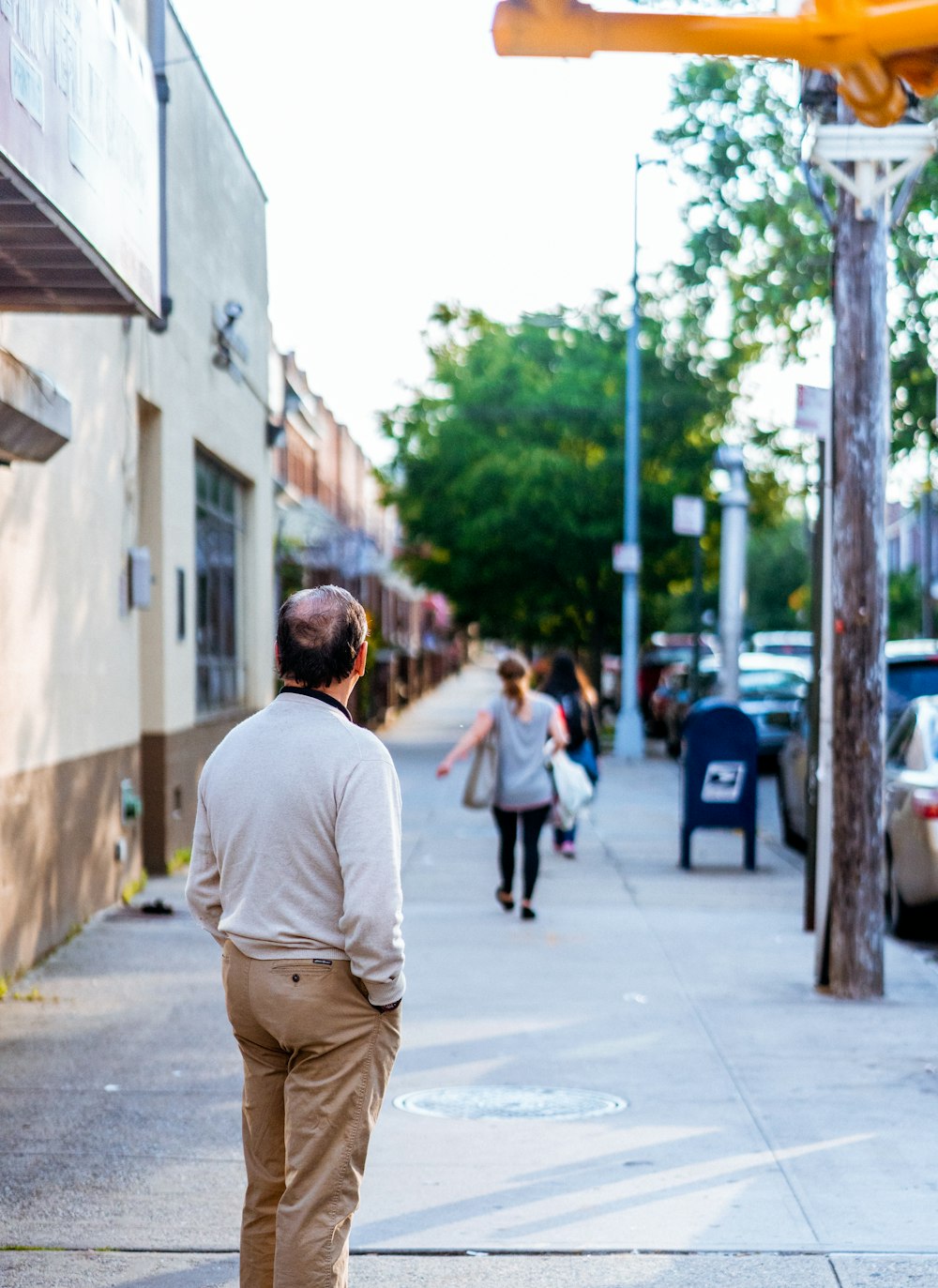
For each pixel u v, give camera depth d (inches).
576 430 1300.4
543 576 1368.1
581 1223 208.1
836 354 349.7
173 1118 253.1
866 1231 205.2
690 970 378.0
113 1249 199.0
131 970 368.2
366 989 148.3
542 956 395.5
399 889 146.9
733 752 567.5
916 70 148.6
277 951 148.5
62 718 398.0
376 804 147.3
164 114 481.7
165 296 481.1
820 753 382.6
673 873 557.3
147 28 481.1
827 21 140.9
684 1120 254.7
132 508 477.4
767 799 895.1
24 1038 304.3
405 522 1401.3
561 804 591.2
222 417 627.2
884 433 346.0
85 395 416.5
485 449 1321.4
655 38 141.7
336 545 1180.5
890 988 358.9
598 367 1312.7
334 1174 149.3
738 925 445.4
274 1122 156.2
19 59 207.6
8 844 347.9
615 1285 187.6
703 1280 189.3
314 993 147.8
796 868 576.7
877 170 347.3
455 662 4151.1
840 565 347.3
